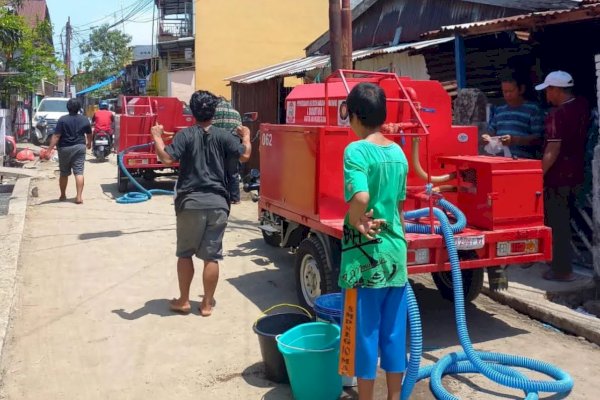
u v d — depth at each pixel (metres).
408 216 4.91
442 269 4.73
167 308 5.80
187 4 29.94
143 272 6.92
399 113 5.40
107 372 4.51
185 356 4.78
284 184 5.88
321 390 3.92
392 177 3.49
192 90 24.80
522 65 7.49
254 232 8.97
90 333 5.20
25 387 4.28
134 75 42.88
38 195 12.10
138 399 4.13
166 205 11.08
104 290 6.30
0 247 7.48
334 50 8.53
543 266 6.72
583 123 6.01
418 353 3.73
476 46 8.55
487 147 6.34
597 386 4.30
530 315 5.60
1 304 5.59
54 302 5.94
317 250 5.25
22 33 20.83
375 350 3.53
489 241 4.86
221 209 5.45
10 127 22.77
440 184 5.44
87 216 9.96
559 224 6.13
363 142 3.48
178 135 5.33
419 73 10.27
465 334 4.40
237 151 5.47
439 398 4.05
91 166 17.84
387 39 12.10
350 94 3.58
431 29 10.76
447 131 5.57
